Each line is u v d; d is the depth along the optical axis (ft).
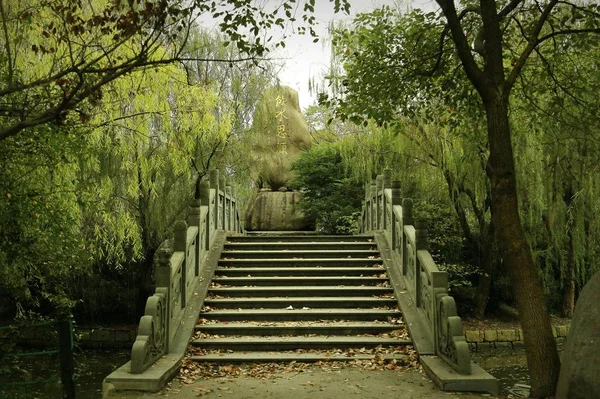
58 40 17.33
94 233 39.27
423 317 28.76
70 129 21.52
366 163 52.19
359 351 27.07
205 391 21.45
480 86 21.34
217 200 42.06
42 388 26.91
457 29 21.48
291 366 25.35
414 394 21.16
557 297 60.39
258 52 19.39
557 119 28.09
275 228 64.34
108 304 55.62
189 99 40.57
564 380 18.11
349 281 34.71
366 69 27.94
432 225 52.90
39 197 22.34
